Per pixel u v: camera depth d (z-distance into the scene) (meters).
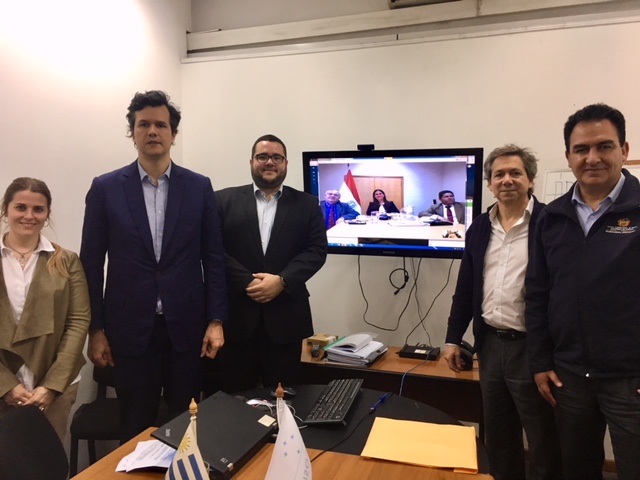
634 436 1.54
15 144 2.22
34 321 1.77
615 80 2.58
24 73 2.25
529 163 1.97
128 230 1.89
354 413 1.56
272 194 2.33
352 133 3.07
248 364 2.26
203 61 3.37
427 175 2.66
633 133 2.56
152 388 1.98
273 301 2.19
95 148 2.68
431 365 2.51
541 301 1.79
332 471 1.21
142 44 3.03
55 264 1.85
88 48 2.62
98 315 1.93
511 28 2.75
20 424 1.23
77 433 2.21
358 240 2.84
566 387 1.68
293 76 3.18
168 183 1.98
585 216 1.66
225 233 2.26
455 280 2.93
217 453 1.21
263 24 3.35
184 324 1.95
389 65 2.97
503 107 2.78
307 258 2.22
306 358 2.60
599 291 1.56
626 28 2.55
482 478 1.17
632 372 1.53
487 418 2.08
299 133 3.18
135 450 1.31
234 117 3.32
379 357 2.63
